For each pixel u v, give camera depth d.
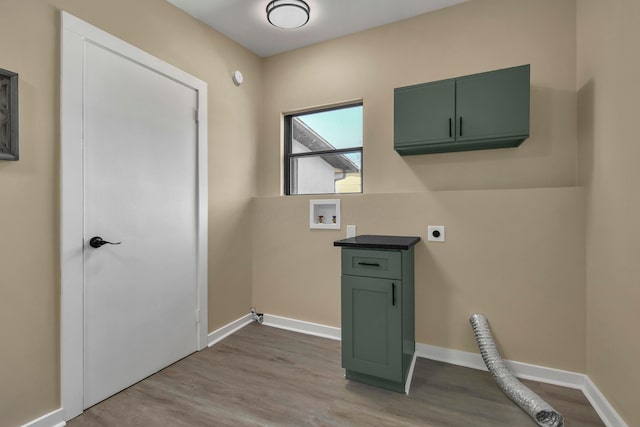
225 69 2.74
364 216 2.55
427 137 2.17
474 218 2.19
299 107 2.99
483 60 2.30
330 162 2.97
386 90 2.62
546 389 1.92
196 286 2.46
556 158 2.11
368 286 1.92
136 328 2.01
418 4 2.37
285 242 2.90
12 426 1.46
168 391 1.92
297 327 2.85
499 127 2.00
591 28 1.83
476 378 2.04
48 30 1.58
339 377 2.07
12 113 1.44
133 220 1.99
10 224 1.46
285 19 2.37
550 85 2.12
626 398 1.45
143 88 2.06
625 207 1.45
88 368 1.75
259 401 1.82
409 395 1.87
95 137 1.78
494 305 2.14
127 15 1.96
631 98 1.40
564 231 1.97
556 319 1.99
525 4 2.19
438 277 2.29
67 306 1.65
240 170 2.91
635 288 1.38
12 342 1.46
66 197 1.64
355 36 2.74
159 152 2.16
